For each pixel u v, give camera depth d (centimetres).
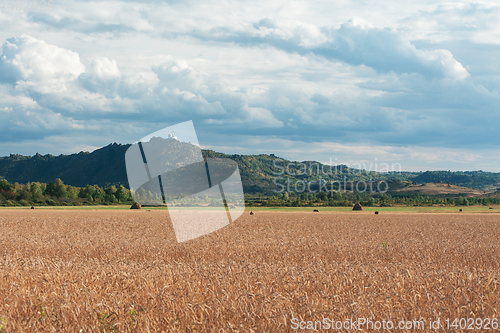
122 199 12550
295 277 904
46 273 991
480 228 3500
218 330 582
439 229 3350
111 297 721
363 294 767
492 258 1545
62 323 624
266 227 3409
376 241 2200
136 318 630
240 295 714
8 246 1895
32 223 3847
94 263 1212
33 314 663
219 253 1669
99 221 4134
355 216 5803
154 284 887
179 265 1123
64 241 2102
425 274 985
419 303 734
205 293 775
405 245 1936
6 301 763
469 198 13662
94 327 596
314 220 4638
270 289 802
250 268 1035
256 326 609
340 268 1088
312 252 1681
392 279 932
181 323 618
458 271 1102
